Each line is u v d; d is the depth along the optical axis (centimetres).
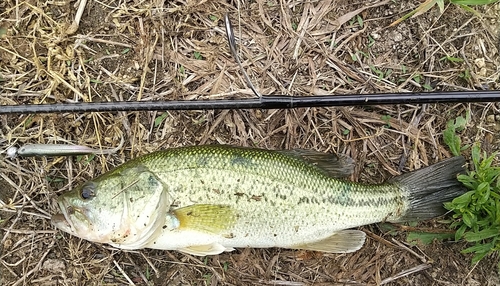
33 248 47
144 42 48
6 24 48
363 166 49
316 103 42
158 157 41
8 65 48
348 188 43
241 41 49
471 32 49
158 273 48
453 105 49
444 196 46
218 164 41
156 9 48
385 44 49
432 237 48
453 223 47
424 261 48
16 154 46
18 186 47
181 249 43
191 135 48
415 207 45
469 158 49
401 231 48
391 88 49
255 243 43
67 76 48
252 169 42
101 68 48
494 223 45
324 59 49
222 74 49
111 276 48
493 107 49
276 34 49
